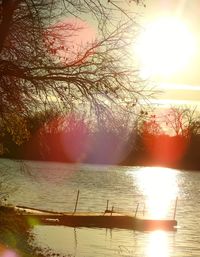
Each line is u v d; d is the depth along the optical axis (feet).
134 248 100.78
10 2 38.88
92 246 95.45
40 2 40.47
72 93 42.09
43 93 42.29
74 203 169.78
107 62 41.27
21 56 41.52
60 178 274.57
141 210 165.99
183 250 102.58
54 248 85.10
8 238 65.10
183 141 379.76
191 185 297.33
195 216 159.74
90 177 302.86
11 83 42.19
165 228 129.39
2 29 39.32
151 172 376.07
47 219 113.80
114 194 216.33
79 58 41.60
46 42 41.29
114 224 123.85
